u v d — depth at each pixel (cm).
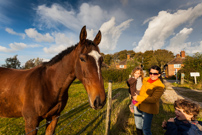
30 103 146
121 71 1155
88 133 272
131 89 259
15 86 162
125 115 369
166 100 569
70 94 645
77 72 153
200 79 991
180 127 133
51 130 174
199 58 1098
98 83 133
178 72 1488
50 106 158
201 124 140
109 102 217
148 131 198
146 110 190
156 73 188
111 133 264
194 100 567
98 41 187
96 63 139
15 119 347
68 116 361
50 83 161
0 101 169
